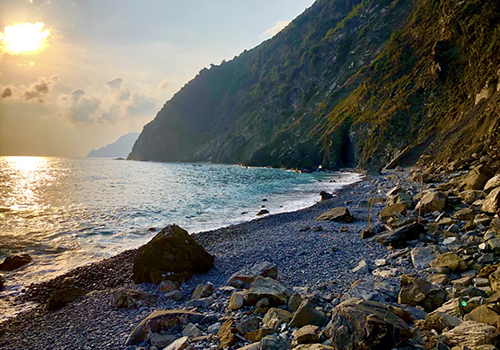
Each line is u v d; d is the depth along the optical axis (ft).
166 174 267.39
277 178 203.92
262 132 537.24
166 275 34.27
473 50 157.28
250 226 65.41
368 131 248.73
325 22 572.51
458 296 18.93
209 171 310.86
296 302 21.48
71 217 80.64
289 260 37.55
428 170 96.02
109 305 29.09
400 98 223.92
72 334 23.84
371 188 108.06
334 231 51.19
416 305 19.56
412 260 29.40
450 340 13.89
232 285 29.66
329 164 283.38
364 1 495.82
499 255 25.39
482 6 171.22
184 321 21.21
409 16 382.22
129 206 97.60
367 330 13.44
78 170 338.54
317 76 475.31
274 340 16.06
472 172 52.42
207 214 84.12
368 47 408.87
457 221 38.47
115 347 20.26
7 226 69.82
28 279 39.73
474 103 126.11
